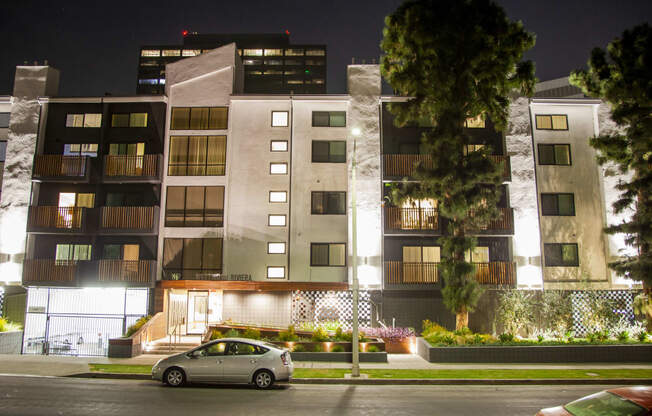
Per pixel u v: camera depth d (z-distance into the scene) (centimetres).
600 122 2717
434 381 1573
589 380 1595
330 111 2728
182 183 2666
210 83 2769
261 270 2581
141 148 2728
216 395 1297
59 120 2759
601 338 2161
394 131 2719
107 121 2741
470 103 2106
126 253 2625
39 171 2597
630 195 2153
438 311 2473
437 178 1973
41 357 1952
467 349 1944
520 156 2658
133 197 2698
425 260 2580
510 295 2364
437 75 1944
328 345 2045
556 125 2738
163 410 1107
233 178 2666
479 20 1955
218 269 2591
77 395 1251
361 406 1195
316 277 2567
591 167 2703
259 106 2739
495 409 1178
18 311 2572
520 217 2600
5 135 2750
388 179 2559
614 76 2144
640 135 2000
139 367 1725
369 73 2730
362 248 2545
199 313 2544
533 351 1956
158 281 2472
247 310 2470
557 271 2581
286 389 1423
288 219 2617
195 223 2641
